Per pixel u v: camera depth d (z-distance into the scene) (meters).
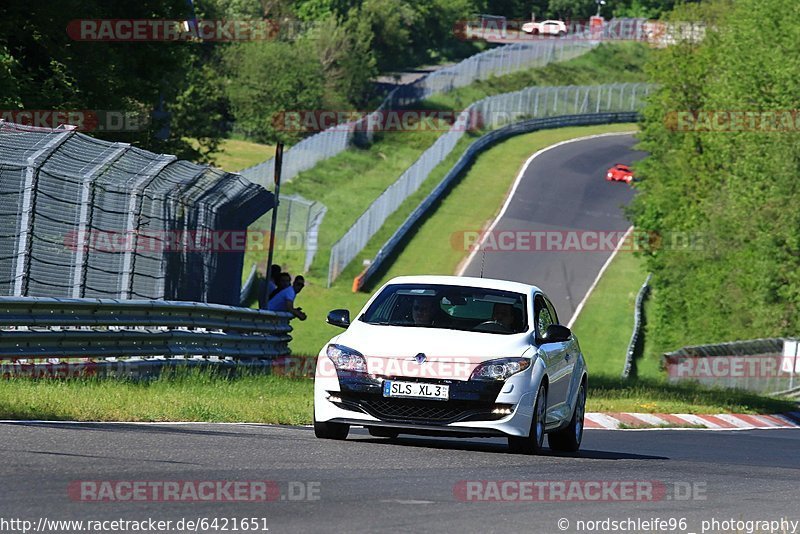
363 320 44.88
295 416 51.94
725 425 80.75
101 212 70.31
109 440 36.88
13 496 25.67
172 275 76.38
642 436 62.91
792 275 196.75
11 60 106.25
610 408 76.94
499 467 37.56
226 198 82.81
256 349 82.44
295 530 23.78
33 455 32.06
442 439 50.25
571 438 48.31
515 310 45.03
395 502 28.30
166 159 73.62
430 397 41.25
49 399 46.75
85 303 61.75
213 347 75.25
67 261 68.31
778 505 32.69
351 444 41.53
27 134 67.56
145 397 52.00
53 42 115.31
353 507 27.11
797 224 194.88
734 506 31.83
